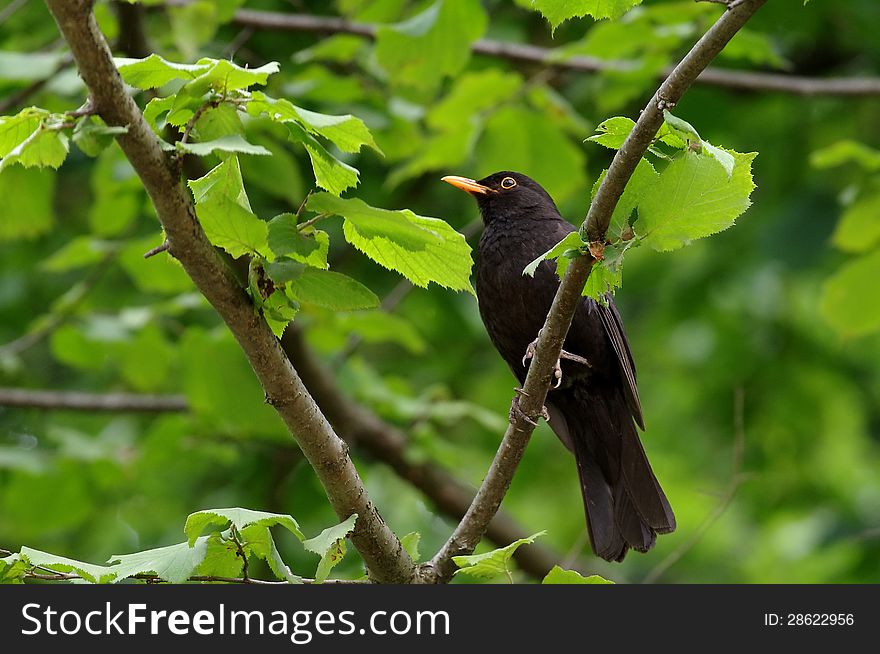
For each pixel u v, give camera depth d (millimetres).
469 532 6133
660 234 5293
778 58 10352
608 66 10914
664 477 16516
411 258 5430
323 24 10984
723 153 4828
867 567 13883
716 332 15469
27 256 14383
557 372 7707
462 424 15594
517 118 11266
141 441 12367
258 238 5035
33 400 11773
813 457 15969
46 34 11625
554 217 9164
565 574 5574
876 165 10242
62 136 4613
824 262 13820
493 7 13414
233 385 11141
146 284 11219
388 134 11648
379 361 15352
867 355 15719
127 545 14148
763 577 16016
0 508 12945
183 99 4859
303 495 12914
